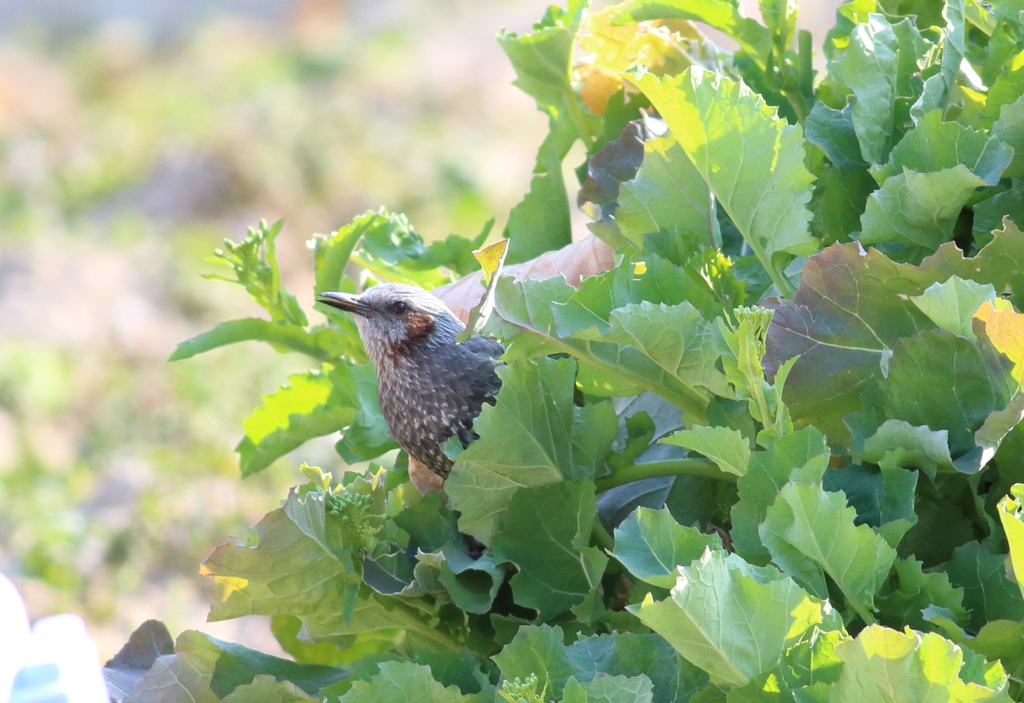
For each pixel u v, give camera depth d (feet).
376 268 15.34
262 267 15.16
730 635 14.57
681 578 14.55
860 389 14.75
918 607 14.66
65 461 29.45
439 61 54.60
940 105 14.87
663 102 14.79
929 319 14.74
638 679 14.64
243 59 56.44
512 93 51.44
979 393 14.69
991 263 14.71
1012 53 14.92
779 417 14.70
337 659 15.12
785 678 14.57
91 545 26.12
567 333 14.78
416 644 14.94
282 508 14.83
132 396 31.86
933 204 14.79
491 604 14.87
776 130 14.79
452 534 14.90
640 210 14.89
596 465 14.84
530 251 15.17
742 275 14.93
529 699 14.62
